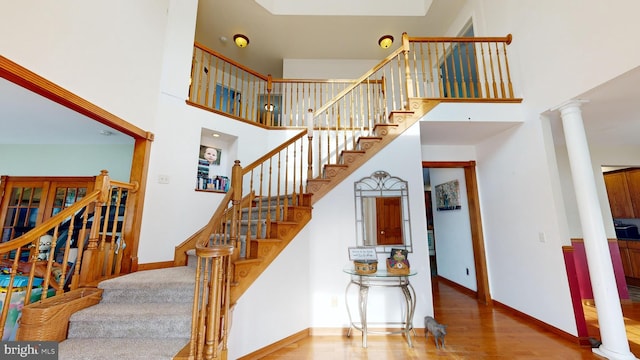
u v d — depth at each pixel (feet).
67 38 6.92
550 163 9.32
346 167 10.28
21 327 5.68
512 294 11.07
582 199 7.97
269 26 16.03
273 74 20.79
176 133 10.87
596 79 7.41
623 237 15.39
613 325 7.23
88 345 5.93
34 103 8.16
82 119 9.50
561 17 8.57
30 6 6.05
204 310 5.64
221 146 13.56
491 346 8.17
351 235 9.85
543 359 7.36
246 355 7.30
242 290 7.40
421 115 10.55
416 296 9.43
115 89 8.48
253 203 12.76
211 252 5.62
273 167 13.58
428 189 25.03
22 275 8.54
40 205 11.74
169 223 10.28
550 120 10.01
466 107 10.53
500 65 11.31
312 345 8.41
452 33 16.12
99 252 7.97
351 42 17.43
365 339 8.36
